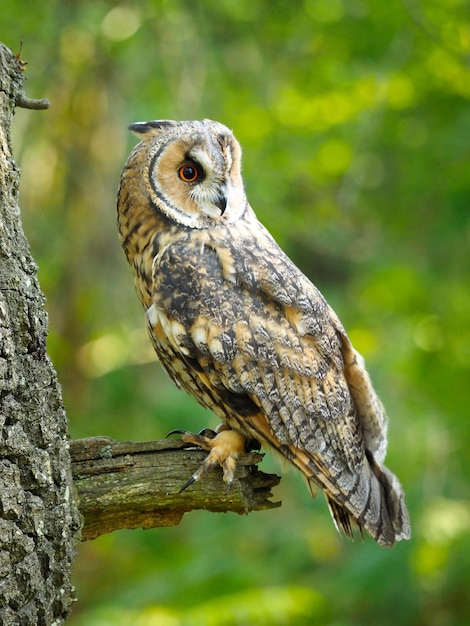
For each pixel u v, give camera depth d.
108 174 13.66
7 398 5.31
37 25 12.51
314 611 12.18
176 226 7.52
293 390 7.07
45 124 13.11
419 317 14.03
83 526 6.11
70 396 14.10
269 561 13.35
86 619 11.77
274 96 13.88
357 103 13.53
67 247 13.45
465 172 13.53
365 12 13.17
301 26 13.60
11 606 5.24
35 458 5.41
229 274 7.14
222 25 13.47
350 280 16.08
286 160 13.92
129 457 6.13
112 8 12.91
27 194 13.40
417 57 13.09
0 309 5.33
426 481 13.29
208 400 7.38
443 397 13.63
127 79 13.52
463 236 13.71
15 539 5.24
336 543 14.07
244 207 7.87
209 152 7.53
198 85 13.34
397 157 14.05
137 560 14.10
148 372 14.48
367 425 7.67
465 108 13.29
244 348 6.97
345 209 14.41
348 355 7.55
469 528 12.91
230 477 6.28
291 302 7.18
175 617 11.12
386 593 12.38
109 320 14.27
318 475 7.12
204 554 12.84
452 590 12.60
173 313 7.06
